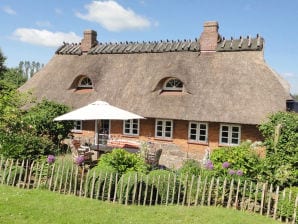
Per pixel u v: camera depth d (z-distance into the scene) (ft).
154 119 82.33
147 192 39.91
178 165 70.69
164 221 33.91
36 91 96.94
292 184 45.14
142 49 96.22
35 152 51.31
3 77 168.25
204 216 35.83
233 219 35.35
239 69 78.28
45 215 33.19
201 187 40.42
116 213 35.53
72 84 93.45
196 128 77.77
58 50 111.24
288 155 50.78
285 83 78.23
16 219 31.50
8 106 66.28
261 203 38.45
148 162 56.18
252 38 84.07
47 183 43.70
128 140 80.64
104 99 85.76
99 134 86.07
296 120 54.75
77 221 32.22
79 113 58.49
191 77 80.69
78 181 42.60
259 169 45.85
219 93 74.90
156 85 81.87
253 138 70.95
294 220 36.01
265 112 67.97
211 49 85.35
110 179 40.11
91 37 105.81
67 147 77.46
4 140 51.16
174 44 92.99
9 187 42.91
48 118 71.56
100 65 96.73
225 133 74.84
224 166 43.60
